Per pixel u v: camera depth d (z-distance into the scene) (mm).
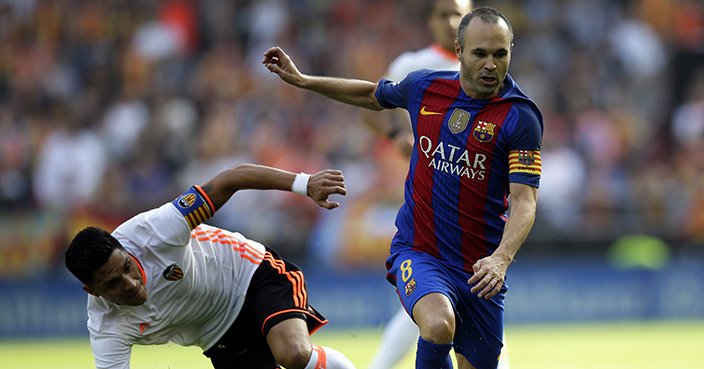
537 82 52219
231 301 16109
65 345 36469
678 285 41594
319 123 48875
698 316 41562
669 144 51344
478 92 14562
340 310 39625
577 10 57531
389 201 41844
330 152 46781
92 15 55500
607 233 42219
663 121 52688
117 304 14742
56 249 39781
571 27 56781
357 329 39500
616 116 51250
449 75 15367
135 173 44625
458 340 15945
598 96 52594
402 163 43000
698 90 53656
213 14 57062
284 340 15172
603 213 42875
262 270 16344
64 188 45219
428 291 14602
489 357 15898
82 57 54031
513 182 14641
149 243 14703
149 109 49594
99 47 54500
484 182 15008
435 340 14055
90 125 49156
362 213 41375
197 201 14789
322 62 55031
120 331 15031
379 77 54531
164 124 47781
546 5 57625
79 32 55062
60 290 38531
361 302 39781
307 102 50312
